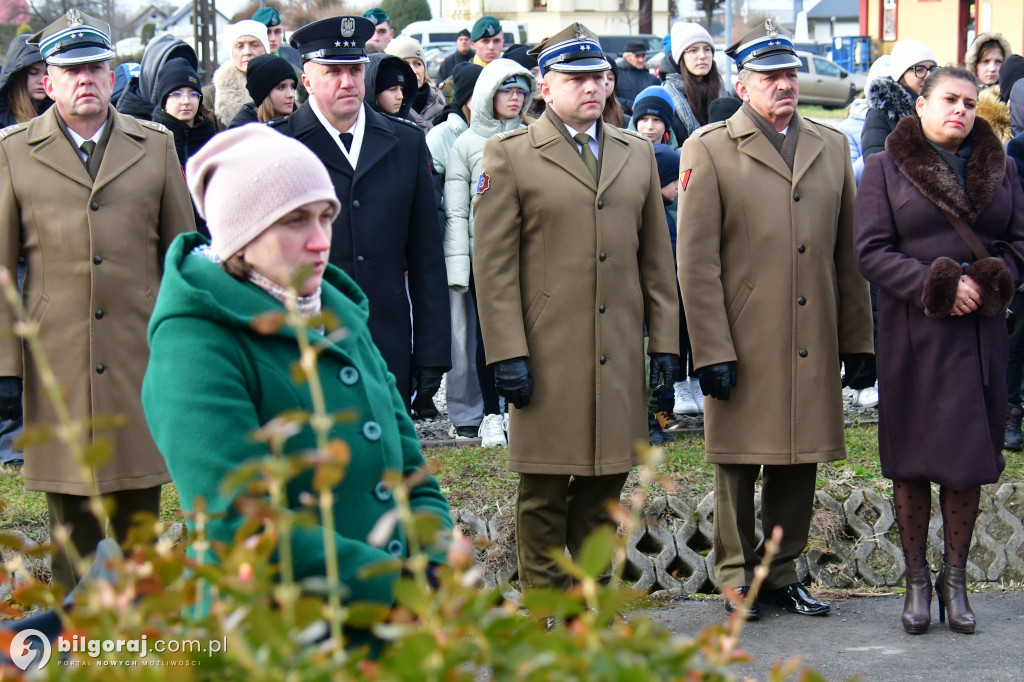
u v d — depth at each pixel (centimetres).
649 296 466
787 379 474
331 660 135
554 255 447
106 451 143
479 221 448
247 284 232
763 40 473
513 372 440
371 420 237
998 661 429
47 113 446
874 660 432
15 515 515
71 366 432
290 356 231
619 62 1006
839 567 550
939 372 448
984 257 447
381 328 469
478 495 560
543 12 4934
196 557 175
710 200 474
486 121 633
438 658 134
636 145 468
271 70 623
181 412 218
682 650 142
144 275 444
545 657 133
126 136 447
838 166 489
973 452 445
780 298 473
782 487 489
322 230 234
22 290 441
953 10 2805
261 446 220
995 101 734
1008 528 570
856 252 463
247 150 229
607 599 142
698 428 677
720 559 495
